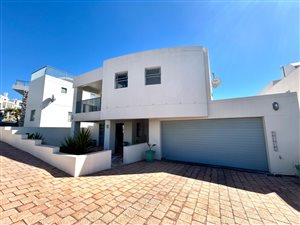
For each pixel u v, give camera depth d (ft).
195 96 23.85
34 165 17.92
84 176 16.60
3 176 13.87
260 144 21.56
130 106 26.94
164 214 9.38
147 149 28.86
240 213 9.80
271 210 10.28
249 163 22.02
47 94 44.52
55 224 7.86
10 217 8.23
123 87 28.48
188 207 10.42
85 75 35.83
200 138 25.85
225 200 11.72
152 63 26.43
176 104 24.38
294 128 19.20
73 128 36.99
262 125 21.63
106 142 30.14
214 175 18.62
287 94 19.89
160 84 25.52
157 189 13.65
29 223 7.82
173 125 28.30
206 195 12.60
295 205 11.07
